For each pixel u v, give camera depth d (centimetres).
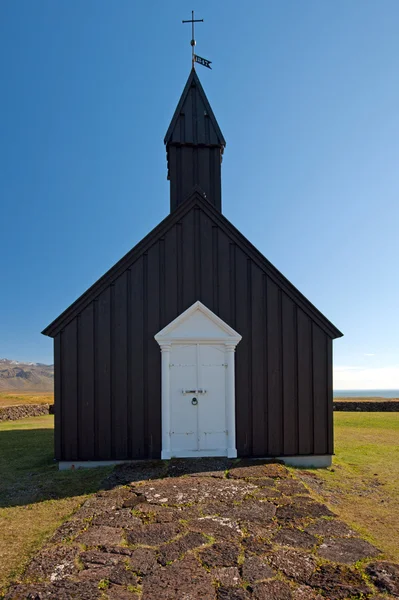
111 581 362
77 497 605
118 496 587
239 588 350
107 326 822
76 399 801
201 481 652
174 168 952
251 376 838
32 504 582
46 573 377
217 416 821
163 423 806
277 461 792
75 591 347
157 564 391
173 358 826
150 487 621
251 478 666
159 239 856
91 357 812
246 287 861
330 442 835
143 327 830
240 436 822
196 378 826
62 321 812
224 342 830
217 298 852
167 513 518
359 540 443
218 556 405
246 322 852
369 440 1123
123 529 472
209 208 873
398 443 1077
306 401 842
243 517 504
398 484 693
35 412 2139
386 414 1847
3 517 535
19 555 425
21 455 970
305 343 856
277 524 484
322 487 670
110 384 810
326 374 853
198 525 480
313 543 434
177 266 854
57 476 725
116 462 796
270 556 405
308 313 862
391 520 523
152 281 844
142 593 344
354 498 616
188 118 967
